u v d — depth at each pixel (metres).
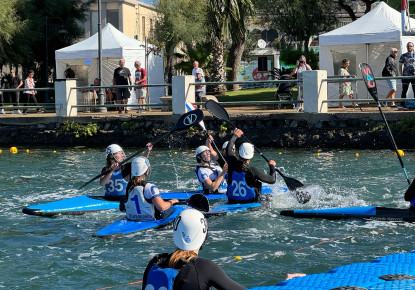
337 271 8.20
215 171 14.61
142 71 29.08
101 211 14.18
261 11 46.81
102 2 51.97
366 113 24.03
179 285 5.74
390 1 43.50
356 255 10.43
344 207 13.36
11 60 43.38
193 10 40.41
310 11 44.53
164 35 40.59
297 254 10.55
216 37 40.06
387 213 12.84
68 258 10.50
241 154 13.75
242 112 26.39
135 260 10.34
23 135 28.80
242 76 64.12
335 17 45.94
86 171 20.30
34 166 21.44
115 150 14.34
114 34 32.91
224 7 38.53
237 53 42.94
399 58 27.16
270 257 10.37
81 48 32.34
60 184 18.00
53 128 28.48
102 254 10.72
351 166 19.81
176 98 26.42
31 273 9.72
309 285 7.56
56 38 45.69
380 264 8.51
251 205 13.75
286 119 25.28
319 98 24.61
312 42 57.78
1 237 11.99
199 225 5.99
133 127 27.19
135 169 12.19
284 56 47.75
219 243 11.29
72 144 28.14
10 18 40.81
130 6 53.31
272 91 39.88
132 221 12.32
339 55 28.69
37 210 13.64
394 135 23.52
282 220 13.02
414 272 8.02
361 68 15.08
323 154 22.80
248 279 9.30
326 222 12.82
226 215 13.35
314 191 16.06
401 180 17.34
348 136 24.16
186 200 14.40
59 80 28.19
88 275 9.59
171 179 18.61
